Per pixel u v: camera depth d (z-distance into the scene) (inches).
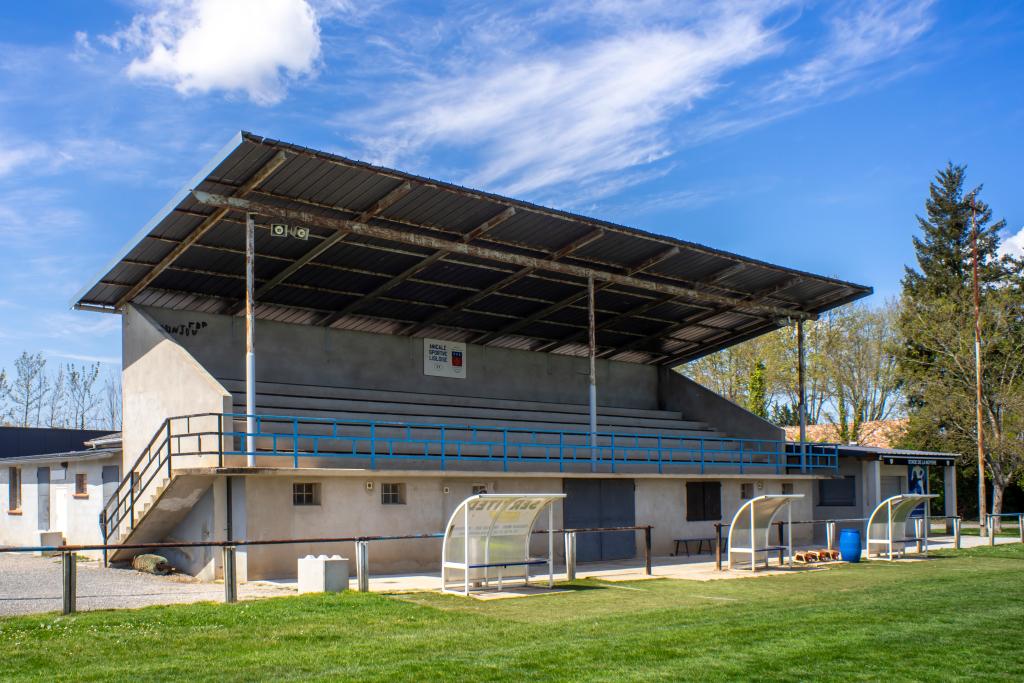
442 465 932.6
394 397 1238.3
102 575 825.5
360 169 834.8
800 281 1316.4
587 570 900.0
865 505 1393.9
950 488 1547.7
